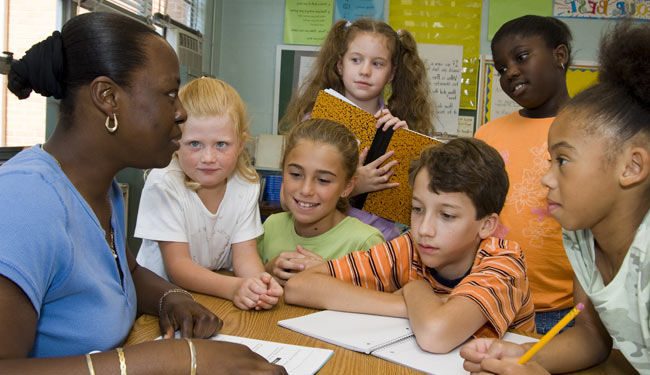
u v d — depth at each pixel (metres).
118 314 0.76
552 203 0.72
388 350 0.81
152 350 0.59
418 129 1.92
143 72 0.69
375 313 0.98
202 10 3.33
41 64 0.66
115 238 0.82
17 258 0.56
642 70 0.64
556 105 1.56
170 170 1.20
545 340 0.69
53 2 2.14
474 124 3.49
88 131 0.70
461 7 3.45
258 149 3.37
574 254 0.83
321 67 1.90
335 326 0.90
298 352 0.77
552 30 1.51
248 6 3.58
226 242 1.29
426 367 0.76
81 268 0.68
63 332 0.69
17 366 0.53
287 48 3.55
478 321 0.88
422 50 3.47
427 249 1.01
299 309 1.02
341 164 1.25
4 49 1.97
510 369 0.69
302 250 1.26
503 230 1.56
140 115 0.70
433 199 0.99
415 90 1.91
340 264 1.13
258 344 0.80
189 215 1.21
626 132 0.65
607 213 0.70
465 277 1.00
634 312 0.72
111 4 2.42
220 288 1.08
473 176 0.97
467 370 0.75
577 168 0.67
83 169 0.72
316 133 1.25
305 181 1.24
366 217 1.54
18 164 0.65
